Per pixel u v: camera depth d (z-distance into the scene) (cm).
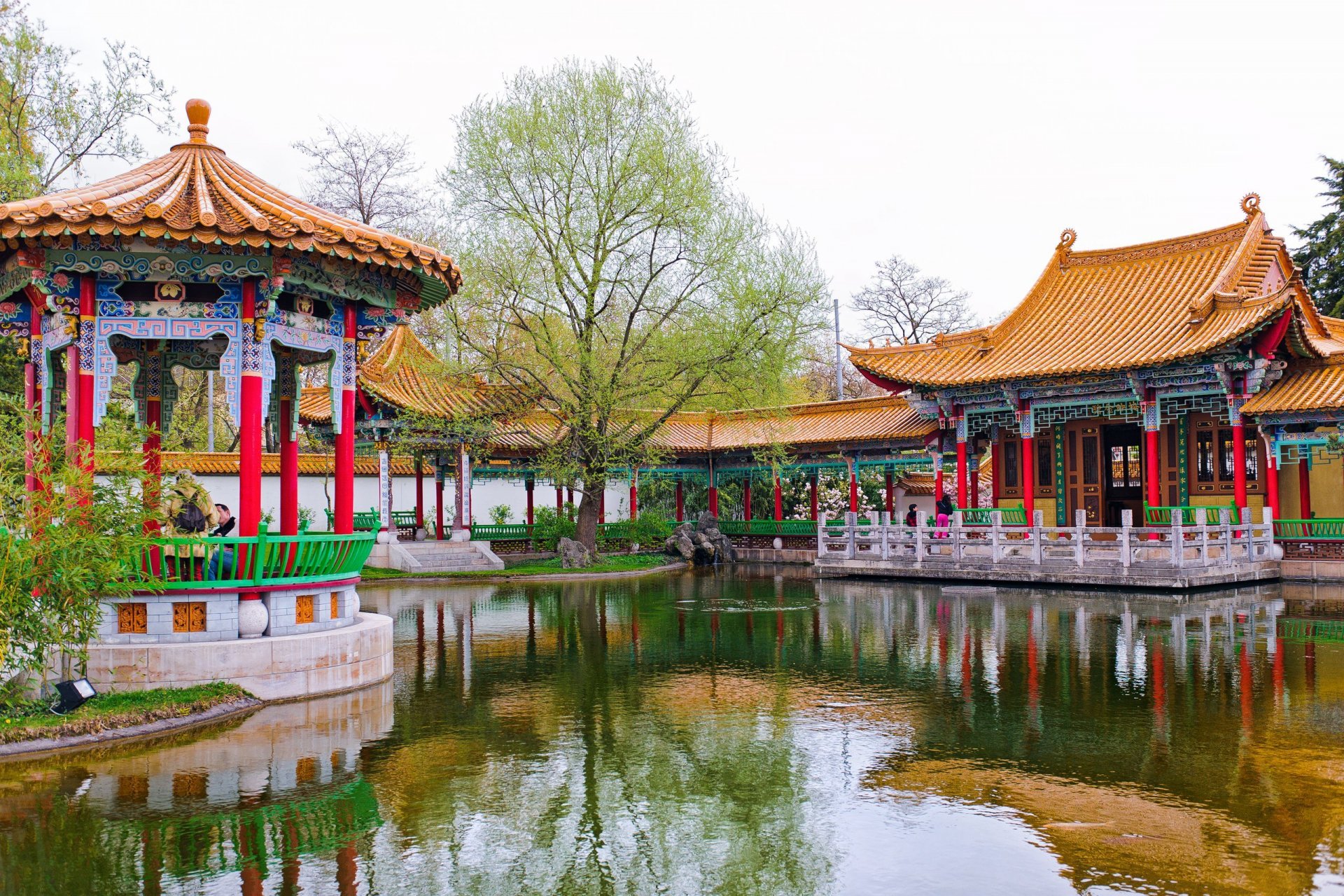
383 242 1340
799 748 1129
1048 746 1128
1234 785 973
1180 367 3198
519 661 1730
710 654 1805
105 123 3300
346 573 1473
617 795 957
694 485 5241
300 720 1236
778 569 4016
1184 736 1164
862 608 2523
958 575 3228
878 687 1484
